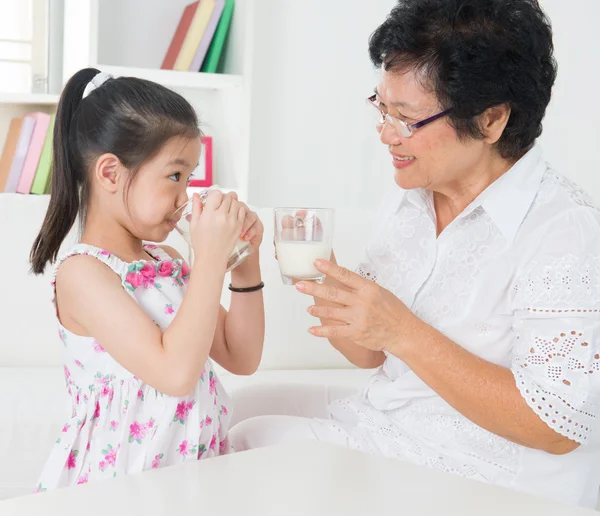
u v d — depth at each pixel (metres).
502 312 1.32
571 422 1.21
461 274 1.37
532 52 1.27
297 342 2.30
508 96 1.27
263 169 3.18
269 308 2.28
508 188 1.33
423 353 1.24
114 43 3.05
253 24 2.88
